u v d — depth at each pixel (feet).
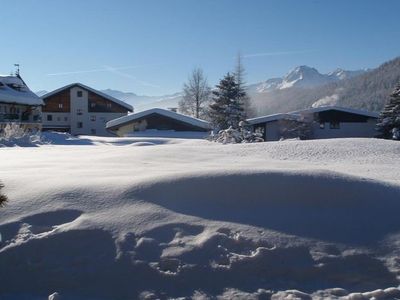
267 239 16.80
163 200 19.36
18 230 17.70
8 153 48.93
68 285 15.20
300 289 14.87
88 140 106.63
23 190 20.93
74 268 15.69
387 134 128.57
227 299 14.39
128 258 15.80
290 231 17.43
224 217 18.22
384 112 131.13
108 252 16.16
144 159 36.47
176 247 16.26
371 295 14.47
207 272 15.33
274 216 18.40
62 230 17.15
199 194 19.62
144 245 16.30
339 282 15.30
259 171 21.09
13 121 126.11
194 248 16.16
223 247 16.28
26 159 38.19
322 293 14.65
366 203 19.66
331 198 19.67
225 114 171.01
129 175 24.45
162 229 17.25
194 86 211.61
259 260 15.74
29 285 15.35
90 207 18.92
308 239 17.02
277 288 14.88
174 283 14.99
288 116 127.95
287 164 35.58
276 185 20.06
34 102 141.28
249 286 14.93
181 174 21.04
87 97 191.52
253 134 79.30
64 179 22.77
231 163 35.45
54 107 191.11
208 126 134.21
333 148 50.21
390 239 17.39
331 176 21.08
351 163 41.47
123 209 18.63
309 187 20.03
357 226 18.06
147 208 18.63
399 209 19.54
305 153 47.57
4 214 18.76
